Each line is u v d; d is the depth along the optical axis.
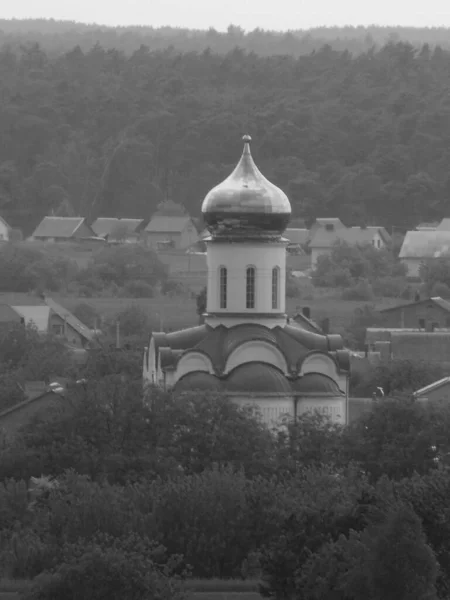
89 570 147.75
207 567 177.00
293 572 153.12
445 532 158.12
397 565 142.50
